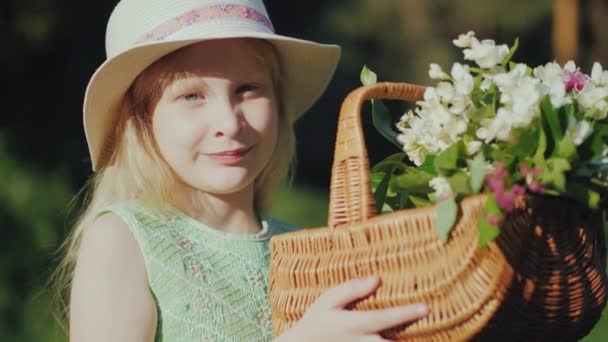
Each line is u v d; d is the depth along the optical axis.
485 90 2.43
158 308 2.81
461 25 16.23
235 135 2.81
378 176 2.65
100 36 14.83
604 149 2.27
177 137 2.84
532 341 2.30
